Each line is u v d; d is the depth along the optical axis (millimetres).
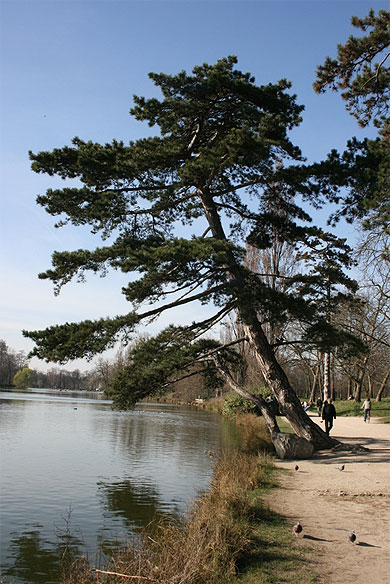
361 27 15047
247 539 6949
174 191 17969
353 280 17938
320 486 11406
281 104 17141
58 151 16312
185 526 7977
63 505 11695
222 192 18531
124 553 6891
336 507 9305
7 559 8055
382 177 14117
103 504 11828
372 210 14242
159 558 6215
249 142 15211
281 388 18219
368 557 6477
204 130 17891
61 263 15516
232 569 5914
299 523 8148
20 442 23047
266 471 13422
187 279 15617
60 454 19750
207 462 18328
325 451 17688
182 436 27078
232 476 11312
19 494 12672
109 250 15812
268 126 15883
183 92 16625
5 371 153250
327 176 16844
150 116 16656
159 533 8656
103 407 57812
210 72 16078
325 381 30375
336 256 18094
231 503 8719
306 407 45594
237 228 20766
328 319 17688
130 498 12477
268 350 18438
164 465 17594
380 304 33094
